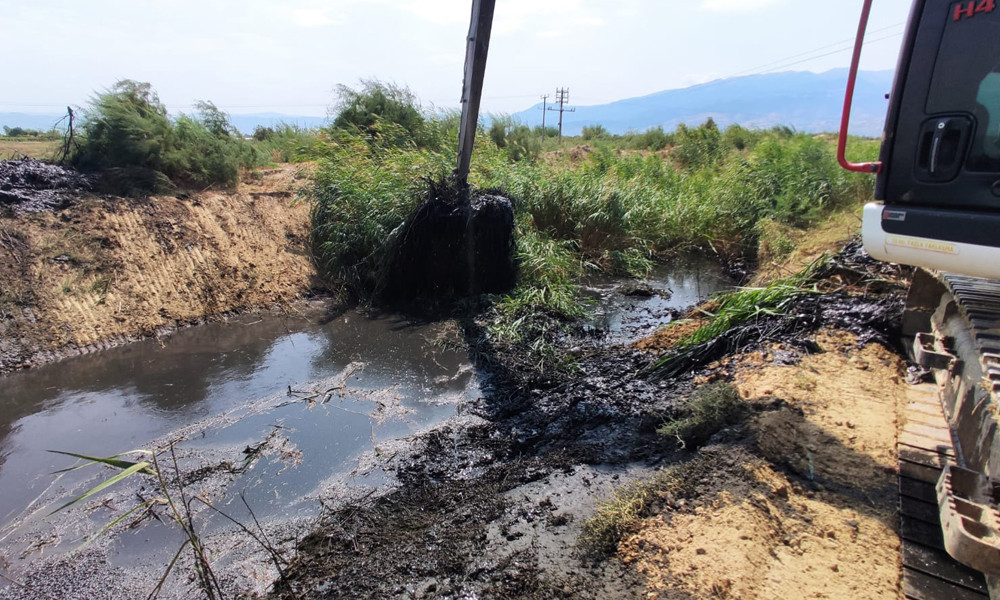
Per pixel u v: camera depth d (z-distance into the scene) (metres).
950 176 3.45
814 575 2.99
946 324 4.32
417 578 3.36
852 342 5.54
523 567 3.35
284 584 3.36
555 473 4.32
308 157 11.37
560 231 10.37
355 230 8.71
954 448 3.73
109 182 8.52
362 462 4.59
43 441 4.98
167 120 9.55
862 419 4.28
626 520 3.57
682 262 10.56
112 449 4.85
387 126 11.29
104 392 5.84
